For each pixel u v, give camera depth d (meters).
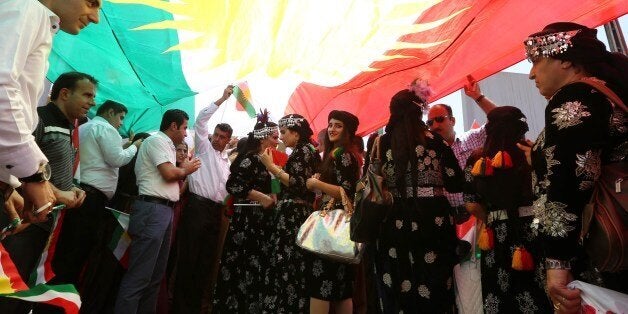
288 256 3.70
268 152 3.95
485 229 2.63
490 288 2.55
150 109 5.24
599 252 1.48
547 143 1.64
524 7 3.17
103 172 3.86
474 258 3.17
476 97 3.70
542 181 1.78
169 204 4.12
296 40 3.49
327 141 3.61
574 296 1.53
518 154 2.57
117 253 3.98
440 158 2.81
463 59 3.83
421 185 2.71
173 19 3.23
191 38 3.38
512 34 3.39
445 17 3.38
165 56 3.54
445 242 2.67
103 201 3.86
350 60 3.89
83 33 3.39
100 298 4.13
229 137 5.19
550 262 1.61
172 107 5.36
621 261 1.44
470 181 2.82
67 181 3.03
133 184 4.56
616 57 1.77
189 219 4.79
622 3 2.81
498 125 2.69
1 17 1.46
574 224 1.54
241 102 4.86
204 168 4.95
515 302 2.41
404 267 2.66
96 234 3.83
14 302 2.52
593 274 1.67
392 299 2.69
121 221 4.00
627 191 1.48
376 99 5.18
